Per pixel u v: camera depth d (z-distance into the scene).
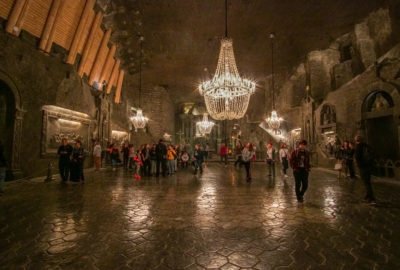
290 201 5.98
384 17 12.82
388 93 10.27
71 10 10.66
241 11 13.46
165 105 26.53
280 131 23.28
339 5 12.97
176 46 17.31
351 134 12.34
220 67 9.34
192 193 7.00
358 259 2.93
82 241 3.49
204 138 30.23
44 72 10.25
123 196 6.56
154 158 11.46
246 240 3.52
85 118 13.67
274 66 21.03
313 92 17.94
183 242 3.46
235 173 12.69
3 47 8.28
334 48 17.48
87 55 13.08
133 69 20.73
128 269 2.71
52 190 7.42
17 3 8.30
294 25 14.84
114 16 13.91
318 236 3.67
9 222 4.32
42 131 10.09
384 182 9.09
